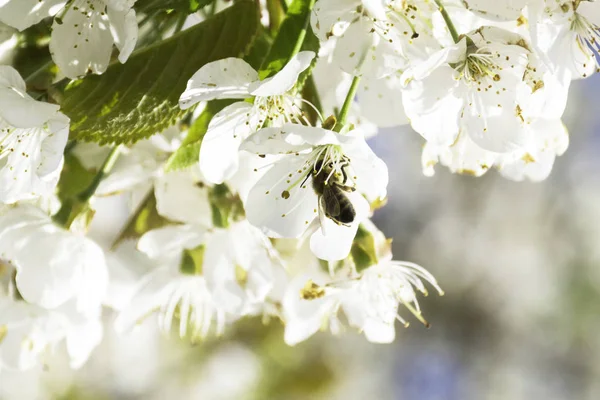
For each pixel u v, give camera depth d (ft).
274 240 1.48
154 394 3.21
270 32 1.40
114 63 1.37
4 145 1.38
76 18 1.37
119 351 3.16
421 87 1.38
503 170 1.49
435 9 1.39
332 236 1.38
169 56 1.38
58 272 1.44
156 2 1.38
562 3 1.38
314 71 1.44
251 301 1.47
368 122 1.48
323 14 1.35
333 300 1.49
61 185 1.47
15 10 1.36
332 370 3.31
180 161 1.40
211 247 1.47
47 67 1.39
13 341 1.50
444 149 1.45
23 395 2.94
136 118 1.37
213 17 1.39
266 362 3.15
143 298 1.51
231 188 1.45
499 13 1.35
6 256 1.43
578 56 1.39
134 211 1.50
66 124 1.35
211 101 1.40
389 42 1.36
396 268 1.49
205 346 3.13
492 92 1.40
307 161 1.39
